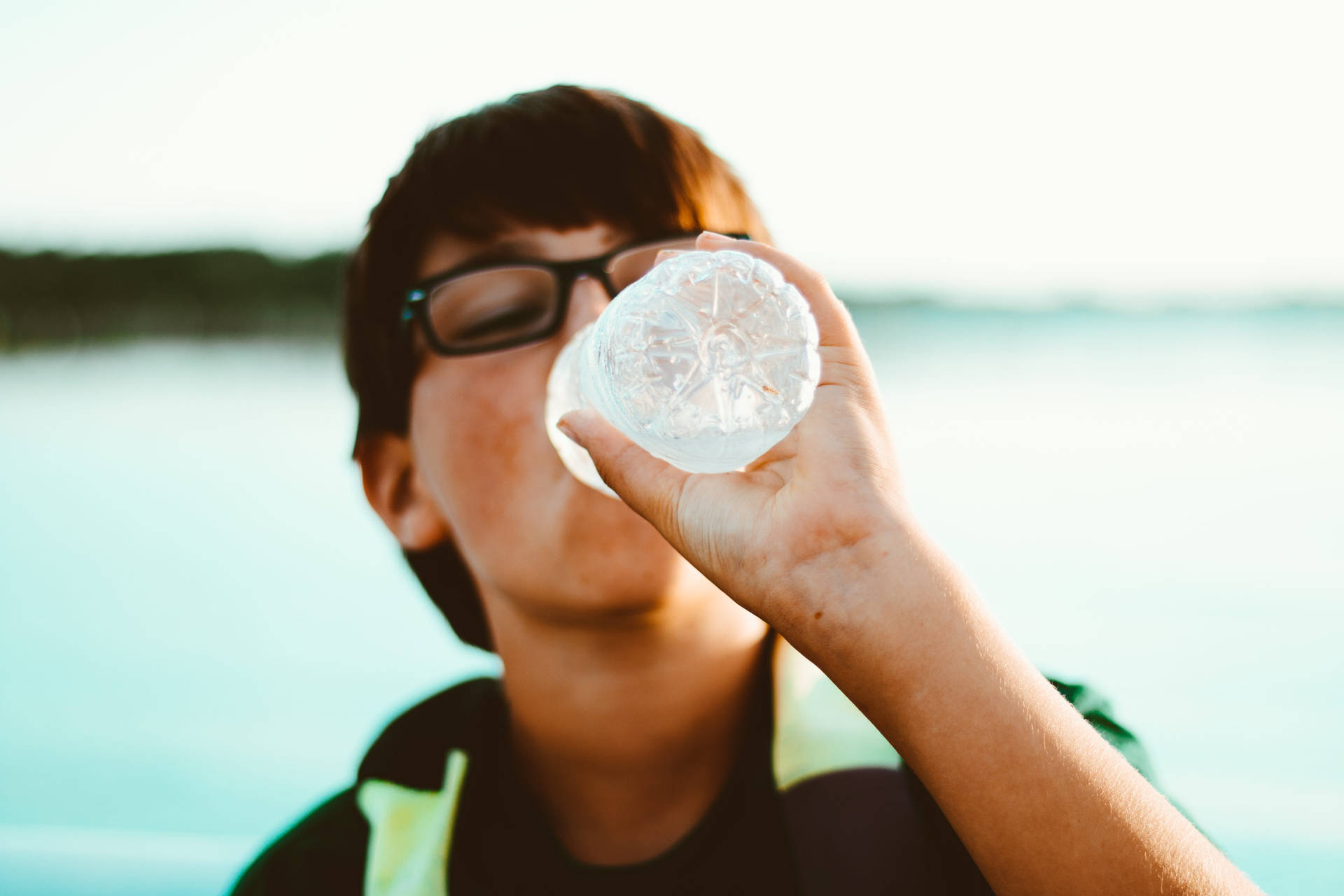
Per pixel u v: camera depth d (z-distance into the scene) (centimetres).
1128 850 60
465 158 105
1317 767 322
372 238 113
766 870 95
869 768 96
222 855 263
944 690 64
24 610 504
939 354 1402
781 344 77
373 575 558
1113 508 601
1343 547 515
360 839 116
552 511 93
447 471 101
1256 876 267
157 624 487
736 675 99
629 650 94
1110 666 396
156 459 844
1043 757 62
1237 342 1394
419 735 118
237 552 595
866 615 66
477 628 123
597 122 108
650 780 99
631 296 80
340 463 823
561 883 99
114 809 323
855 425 74
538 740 102
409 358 105
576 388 95
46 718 390
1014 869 61
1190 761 331
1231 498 616
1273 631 417
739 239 90
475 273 102
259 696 411
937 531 567
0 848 265
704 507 75
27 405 1138
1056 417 911
